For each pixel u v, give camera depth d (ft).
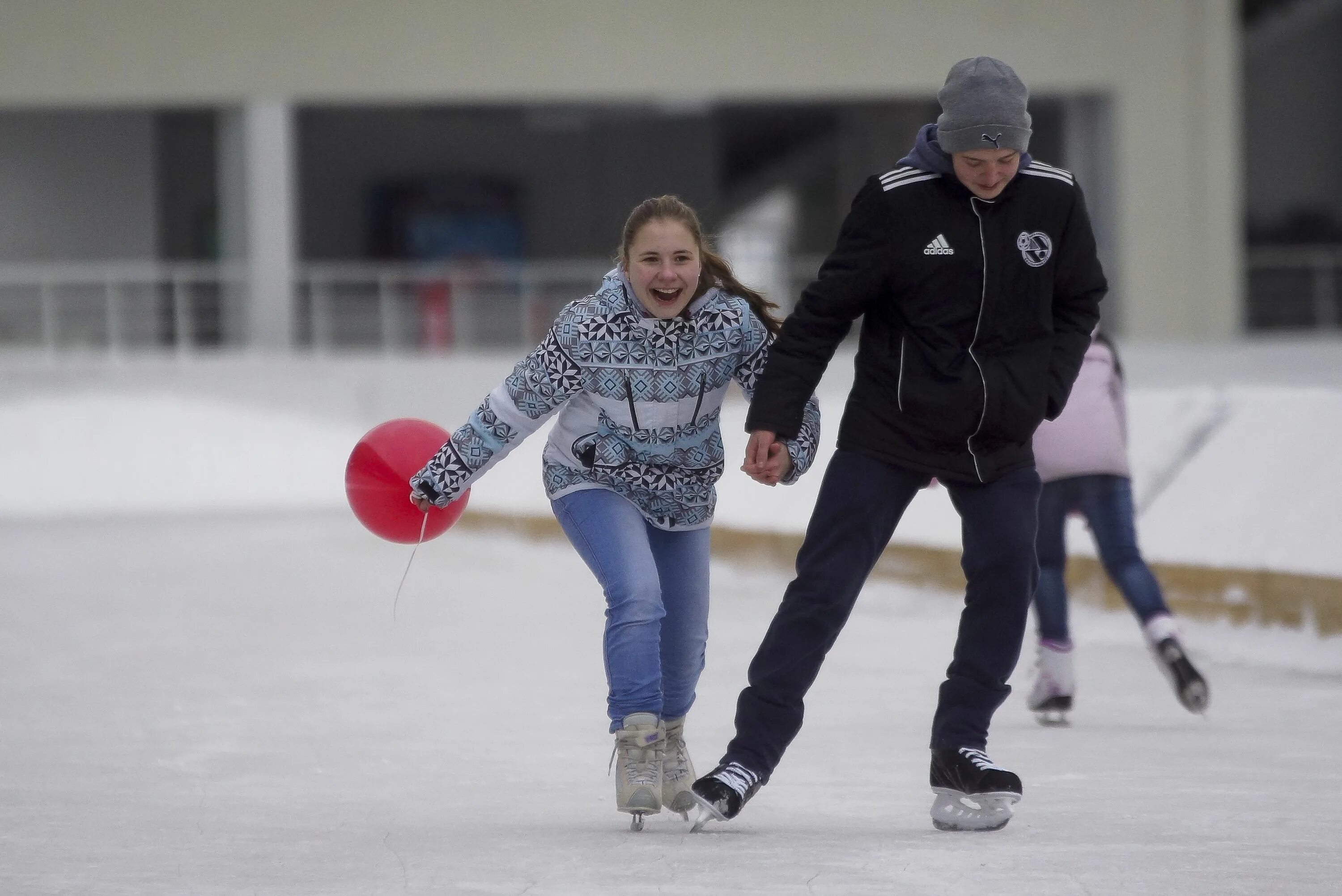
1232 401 90.94
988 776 43.88
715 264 43.96
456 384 224.33
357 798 50.78
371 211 339.98
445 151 340.39
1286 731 61.41
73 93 252.42
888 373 42.75
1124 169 258.98
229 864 41.73
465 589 115.75
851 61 260.21
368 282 250.78
